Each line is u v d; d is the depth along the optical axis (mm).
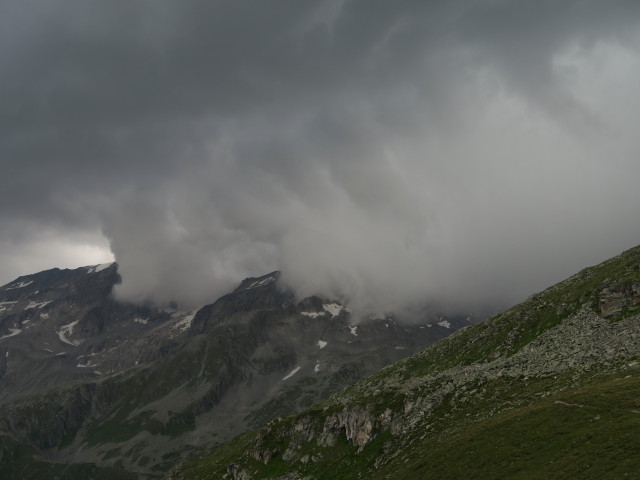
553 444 88750
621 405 91000
